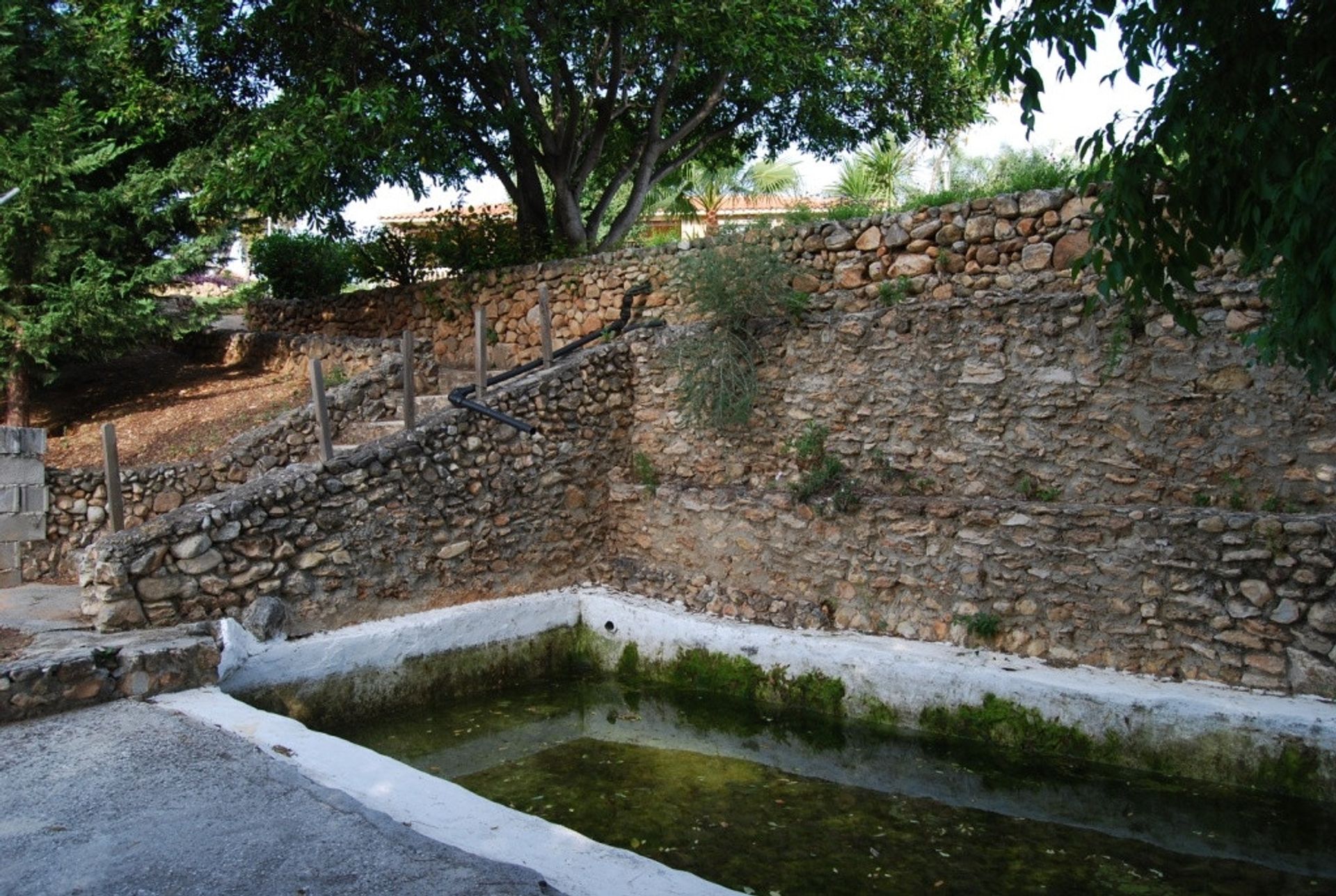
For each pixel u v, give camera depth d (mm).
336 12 10758
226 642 6121
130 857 3430
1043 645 6133
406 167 10977
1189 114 3236
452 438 7770
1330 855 4590
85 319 9984
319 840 3576
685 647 7383
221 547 6570
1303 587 5207
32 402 11211
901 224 7758
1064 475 6492
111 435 6586
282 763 4430
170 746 4629
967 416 6914
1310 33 3152
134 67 11391
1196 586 5578
